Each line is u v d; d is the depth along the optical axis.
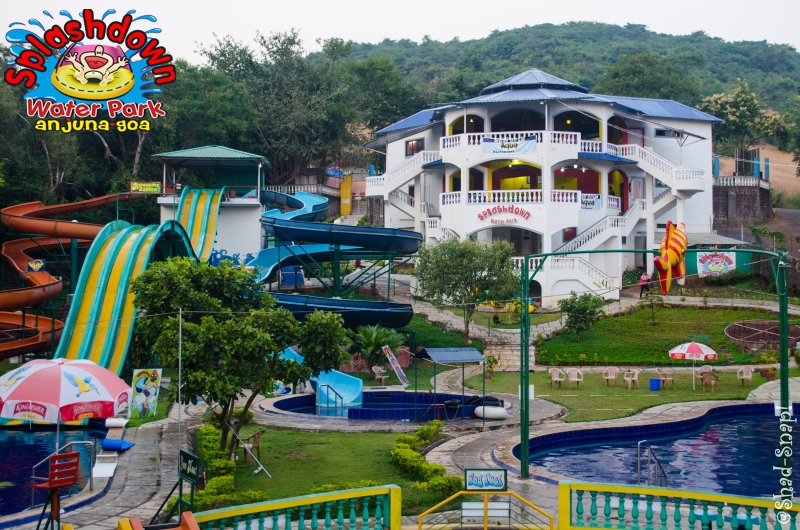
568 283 55.62
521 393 23.30
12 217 46.97
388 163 70.75
